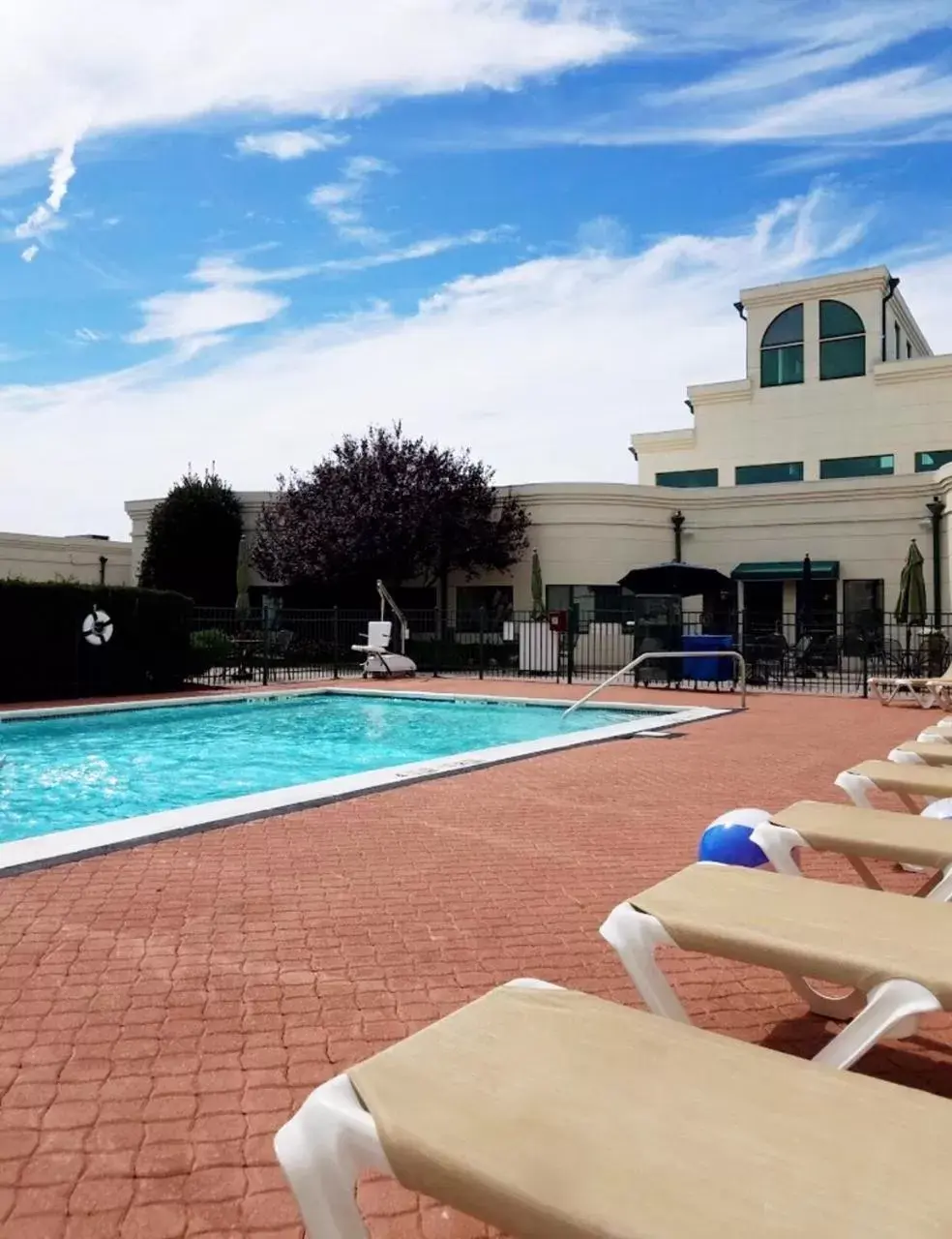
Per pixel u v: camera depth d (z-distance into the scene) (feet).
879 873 16.87
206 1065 9.15
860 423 85.30
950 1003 6.84
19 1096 8.52
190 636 57.62
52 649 49.19
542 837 19.02
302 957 12.12
